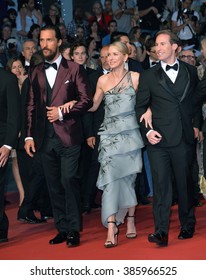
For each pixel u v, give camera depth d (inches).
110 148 271.1
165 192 264.7
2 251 268.2
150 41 366.9
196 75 269.6
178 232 288.5
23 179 331.9
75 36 575.5
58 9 591.5
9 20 556.7
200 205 348.8
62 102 268.4
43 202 323.3
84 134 330.3
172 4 620.1
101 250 263.4
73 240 269.3
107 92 274.4
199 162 358.6
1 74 271.7
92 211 347.6
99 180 271.1
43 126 269.3
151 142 262.1
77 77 269.6
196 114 272.5
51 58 269.4
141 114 265.7
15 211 357.4
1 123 273.3
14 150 347.6
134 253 257.1
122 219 284.7
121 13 606.5
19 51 552.7
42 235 294.4
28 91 274.1
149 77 265.0
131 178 277.4
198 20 603.2
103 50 323.3
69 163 268.4
